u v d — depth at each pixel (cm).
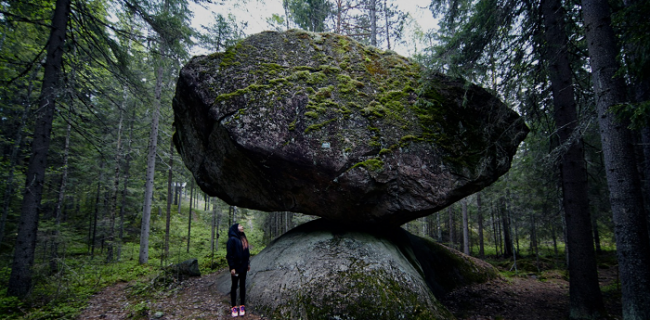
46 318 486
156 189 1847
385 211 546
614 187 411
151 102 888
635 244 391
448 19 740
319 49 656
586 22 445
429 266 813
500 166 587
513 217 1259
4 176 949
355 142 529
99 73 988
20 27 810
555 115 593
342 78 609
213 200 1457
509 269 1230
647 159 571
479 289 792
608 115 416
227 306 528
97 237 1360
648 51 375
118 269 957
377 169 515
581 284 537
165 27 784
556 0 596
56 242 845
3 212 902
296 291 494
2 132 1100
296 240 643
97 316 497
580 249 547
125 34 835
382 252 571
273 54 616
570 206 568
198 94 541
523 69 633
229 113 519
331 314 455
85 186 1438
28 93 892
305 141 511
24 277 596
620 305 585
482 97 641
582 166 568
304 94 558
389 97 607
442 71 640
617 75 389
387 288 490
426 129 577
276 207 627
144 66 1103
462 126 605
